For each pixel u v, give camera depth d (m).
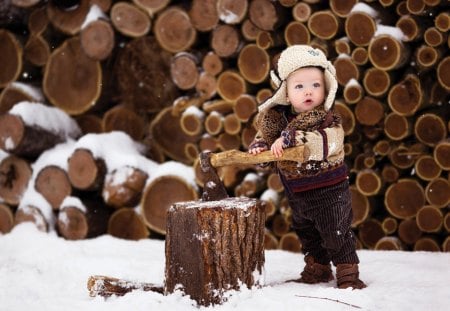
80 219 5.74
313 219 3.56
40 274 4.35
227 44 5.49
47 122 6.08
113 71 6.29
